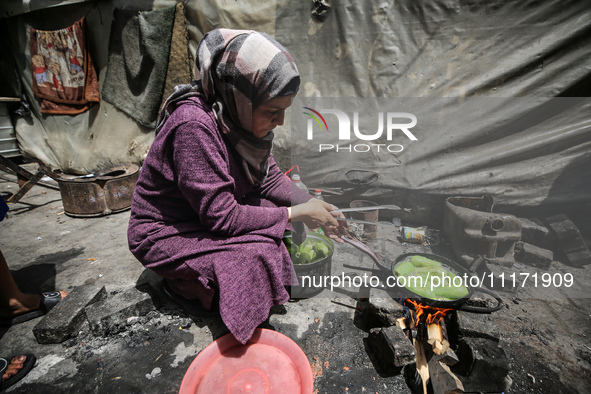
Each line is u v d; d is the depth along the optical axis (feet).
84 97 12.23
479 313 4.74
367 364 4.53
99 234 8.63
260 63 3.99
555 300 5.58
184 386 3.89
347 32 7.69
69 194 9.45
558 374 4.35
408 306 5.01
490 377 4.08
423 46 7.13
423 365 4.31
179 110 4.26
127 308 5.26
